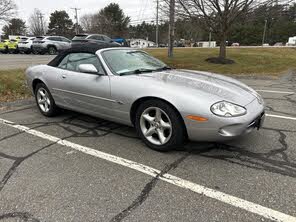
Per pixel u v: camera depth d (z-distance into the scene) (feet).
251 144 12.73
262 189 9.25
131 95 12.24
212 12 49.44
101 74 13.51
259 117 11.84
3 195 9.01
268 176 10.03
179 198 8.82
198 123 10.74
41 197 8.91
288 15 50.16
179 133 11.35
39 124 15.89
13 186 9.52
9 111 18.79
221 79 13.56
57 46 84.28
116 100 12.84
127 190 9.27
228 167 10.70
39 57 70.64
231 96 11.39
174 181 9.77
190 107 10.78
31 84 17.80
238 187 9.37
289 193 9.02
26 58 66.59
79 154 11.95
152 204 8.54
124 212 8.19
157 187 9.43
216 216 8.00
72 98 15.07
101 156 11.74
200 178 9.95
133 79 12.53
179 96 11.03
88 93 13.99
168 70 14.80
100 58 13.88
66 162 11.23
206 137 10.94
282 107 19.65
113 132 14.48
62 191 9.23
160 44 256.52
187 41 239.50
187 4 48.14
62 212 8.20
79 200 8.76
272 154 11.75
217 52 72.02
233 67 46.37
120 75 13.14
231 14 48.62
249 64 50.60
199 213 8.13
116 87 12.75
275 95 24.20
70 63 15.52
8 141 13.39
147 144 12.40
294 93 25.18
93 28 237.66
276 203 8.53
